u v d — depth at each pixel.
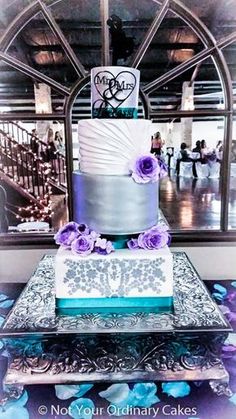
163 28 2.64
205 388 1.53
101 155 1.45
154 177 1.49
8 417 1.41
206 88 5.96
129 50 2.21
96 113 1.54
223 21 2.34
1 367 1.66
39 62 3.07
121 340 1.42
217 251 2.59
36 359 1.46
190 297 1.68
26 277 2.61
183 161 10.29
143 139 1.48
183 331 1.39
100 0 2.29
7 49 2.38
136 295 1.54
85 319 1.48
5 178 4.45
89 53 2.46
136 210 1.51
